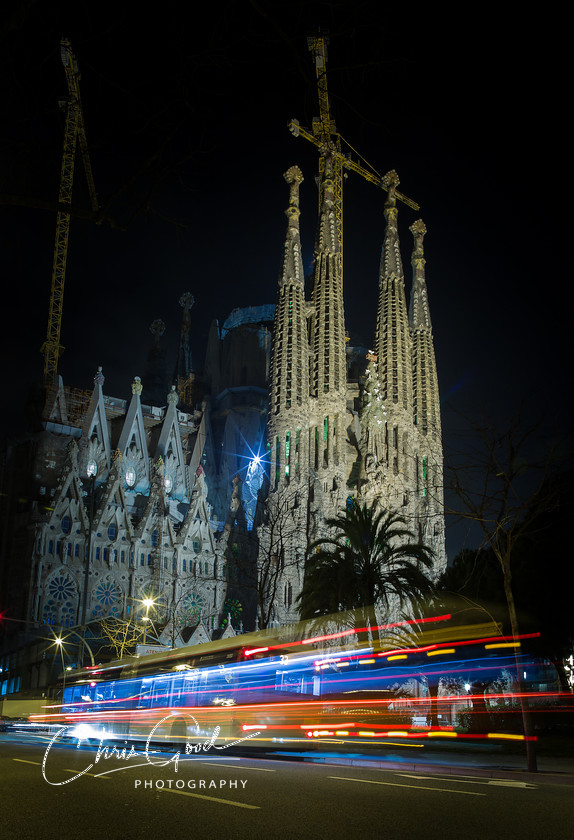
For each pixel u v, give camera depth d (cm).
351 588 5003
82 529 11200
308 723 3027
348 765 2380
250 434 15100
